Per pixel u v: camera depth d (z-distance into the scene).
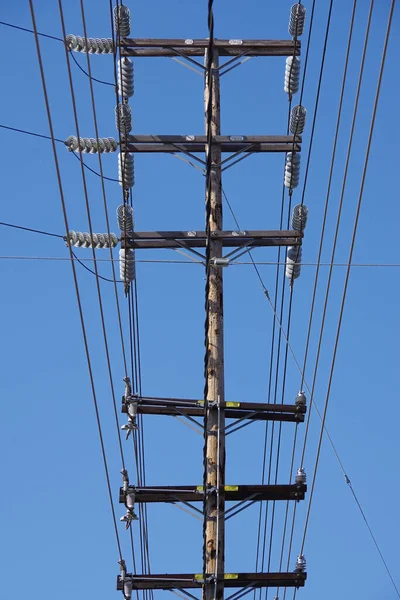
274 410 36.16
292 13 37.19
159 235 36.34
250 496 35.69
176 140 36.91
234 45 37.53
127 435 37.66
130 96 37.56
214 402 35.69
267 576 35.47
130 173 36.81
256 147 37.00
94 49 37.38
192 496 36.44
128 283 36.84
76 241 36.72
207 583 34.97
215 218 36.50
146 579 36.09
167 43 37.47
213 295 36.25
